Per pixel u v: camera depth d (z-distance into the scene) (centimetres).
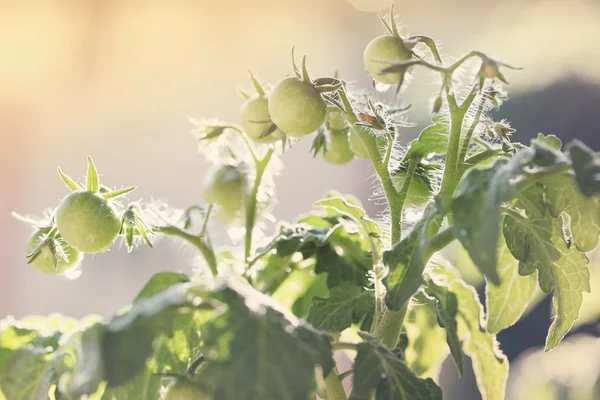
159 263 169
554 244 73
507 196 66
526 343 149
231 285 66
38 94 193
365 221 76
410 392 68
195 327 71
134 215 72
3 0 187
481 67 69
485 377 80
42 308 183
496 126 74
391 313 73
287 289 82
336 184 180
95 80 198
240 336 65
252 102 75
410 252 69
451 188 72
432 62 73
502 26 204
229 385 65
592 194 65
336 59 204
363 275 79
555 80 177
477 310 80
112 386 65
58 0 191
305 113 72
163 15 200
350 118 74
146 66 201
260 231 79
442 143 75
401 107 77
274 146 78
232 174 78
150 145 201
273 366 65
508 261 76
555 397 98
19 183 192
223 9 204
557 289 73
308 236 77
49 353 72
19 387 71
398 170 77
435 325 82
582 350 99
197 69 204
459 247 92
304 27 205
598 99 171
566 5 198
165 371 71
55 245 73
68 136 197
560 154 67
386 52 72
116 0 197
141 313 65
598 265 94
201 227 77
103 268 173
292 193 183
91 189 72
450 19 207
